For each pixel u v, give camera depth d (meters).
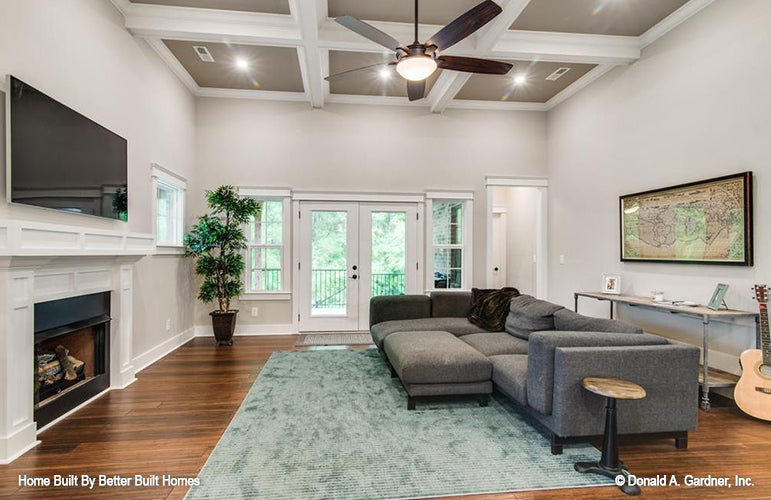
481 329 3.87
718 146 3.34
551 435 2.23
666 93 3.86
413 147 5.79
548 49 4.09
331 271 5.68
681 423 2.24
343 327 5.68
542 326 3.27
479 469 2.05
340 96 5.57
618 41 4.14
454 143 5.86
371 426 2.55
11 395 2.15
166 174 4.39
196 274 5.24
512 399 2.72
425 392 2.80
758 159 3.01
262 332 5.52
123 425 2.56
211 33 3.68
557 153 5.76
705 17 3.45
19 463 2.10
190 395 3.11
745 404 2.71
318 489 1.87
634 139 4.29
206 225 4.73
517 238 7.11
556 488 1.90
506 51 4.04
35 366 2.46
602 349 2.16
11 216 2.22
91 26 3.01
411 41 3.98
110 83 3.27
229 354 4.38
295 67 4.71
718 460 2.17
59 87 2.64
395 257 5.79
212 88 5.34
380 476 1.98
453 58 2.97
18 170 2.21
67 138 2.62
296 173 5.59
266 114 5.53
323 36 3.81
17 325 2.19
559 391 2.14
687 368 2.24
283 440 2.36
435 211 5.95
